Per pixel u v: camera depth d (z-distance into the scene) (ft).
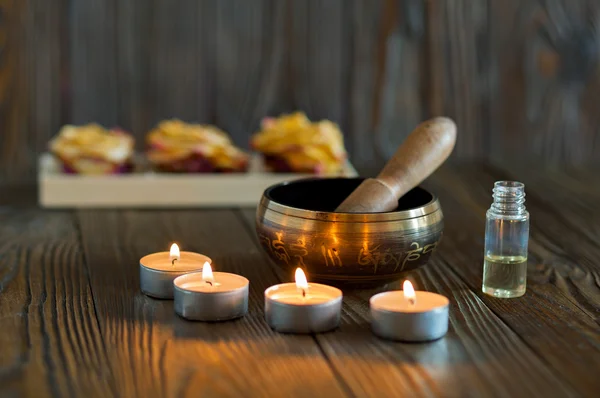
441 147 2.61
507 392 2.11
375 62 4.17
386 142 4.22
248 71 4.11
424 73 4.20
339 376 2.16
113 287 2.62
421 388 2.12
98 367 2.19
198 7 4.04
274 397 2.09
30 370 2.18
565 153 4.33
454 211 3.41
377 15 4.14
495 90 4.26
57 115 4.02
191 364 2.20
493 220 2.57
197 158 3.46
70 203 3.38
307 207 2.78
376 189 2.54
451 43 4.19
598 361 2.23
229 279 2.50
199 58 4.08
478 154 4.30
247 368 2.19
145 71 4.05
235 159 3.50
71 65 4.00
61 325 2.38
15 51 3.96
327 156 3.51
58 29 3.98
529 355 2.25
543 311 2.48
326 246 2.48
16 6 3.94
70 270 2.75
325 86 4.16
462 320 2.42
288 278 2.71
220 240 3.05
